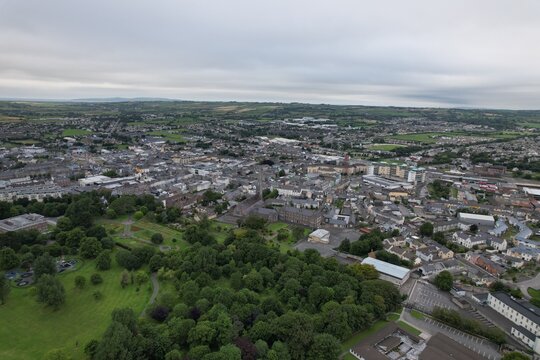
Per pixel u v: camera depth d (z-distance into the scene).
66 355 192.88
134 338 193.38
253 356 189.25
